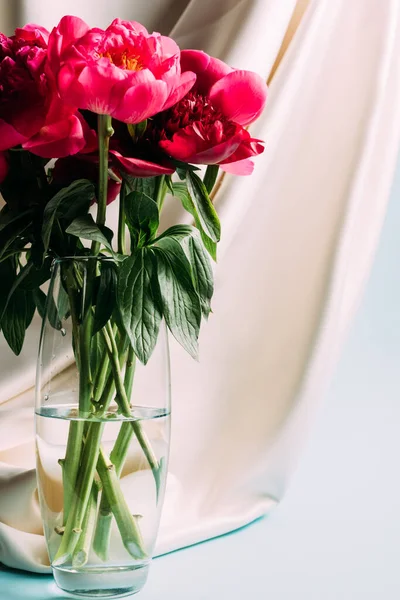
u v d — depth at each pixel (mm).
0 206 1337
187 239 1027
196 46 1385
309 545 1288
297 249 1467
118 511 1016
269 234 1479
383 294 1969
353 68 1492
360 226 1529
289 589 1133
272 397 1445
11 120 923
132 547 1023
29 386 1335
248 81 951
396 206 2039
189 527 1282
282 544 1290
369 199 1532
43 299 1076
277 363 1452
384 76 1479
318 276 1443
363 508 1464
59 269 1008
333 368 1488
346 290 1516
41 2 1320
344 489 1568
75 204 1021
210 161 938
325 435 1880
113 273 998
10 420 1304
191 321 963
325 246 1448
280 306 1465
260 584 1146
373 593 1126
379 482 1611
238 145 931
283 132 1483
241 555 1247
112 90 873
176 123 940
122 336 1007
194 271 994
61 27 947
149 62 908
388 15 1491
